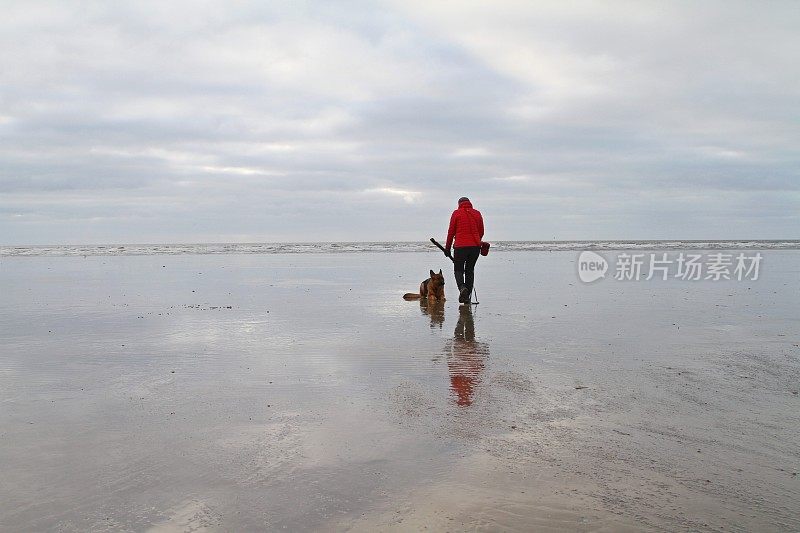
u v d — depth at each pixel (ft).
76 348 22.98
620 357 20.84
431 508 9.57
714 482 10.46
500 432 13.14
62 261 91.50
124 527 9.04
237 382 17.70
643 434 12.92
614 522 9.10
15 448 12.24
